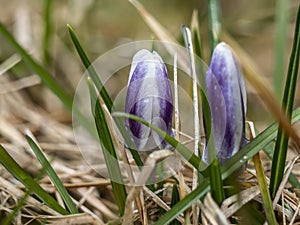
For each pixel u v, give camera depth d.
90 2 0.65
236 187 0.31
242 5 0.69
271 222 0.31
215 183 0.30
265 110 0.54
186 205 0.30
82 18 0.63
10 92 0.52
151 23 0.48
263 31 0.66
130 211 0.31
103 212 0.38
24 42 0.60
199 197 0.30
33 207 0.36
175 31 0.68
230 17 0.69
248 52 0.65
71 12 0.63
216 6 0.42
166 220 0.30
